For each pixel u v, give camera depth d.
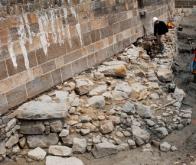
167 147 3.71
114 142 3.64
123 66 4.87
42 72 3.89
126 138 3.74
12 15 3.44
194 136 3.99
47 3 3.91
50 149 3.41
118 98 4.28
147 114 4.11
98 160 3.45
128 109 4.08
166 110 4.41
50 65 4.01
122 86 4.52
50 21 3.97
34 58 3.76
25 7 3.60
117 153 3.58
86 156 3.47
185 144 3.84
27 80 3.68
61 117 3.47
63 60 4.23
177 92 4.86
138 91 4.55
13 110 3.48
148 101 4.55
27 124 3.47
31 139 3.47
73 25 4.37
